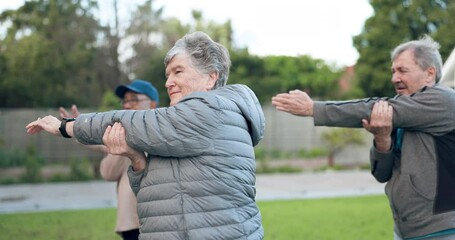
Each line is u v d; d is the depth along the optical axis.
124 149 2.40
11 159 18.73
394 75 3.25
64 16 22.86
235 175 2.42
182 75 2.53
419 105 2.99
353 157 21.11
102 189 14.48
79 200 12.27
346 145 20.36
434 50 3.20
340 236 7.71
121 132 2.39
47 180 16.62
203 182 2.36
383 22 20.61
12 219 9.50
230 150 2.41
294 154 21.72
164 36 23.52
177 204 2.36
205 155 2.38
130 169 2.54
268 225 8.64
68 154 20.09
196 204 2.36
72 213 10.16
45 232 8.28
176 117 2.36
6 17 23.59
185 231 2.35
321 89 28.86
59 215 9.93
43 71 22.72
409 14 20.09
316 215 9.57
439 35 18.66
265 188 14.18
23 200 12.41
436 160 3.00
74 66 22.61
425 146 3.03
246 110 2.53
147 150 2.38
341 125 3.09
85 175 16.98
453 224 2.94
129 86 4.42
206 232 2.34
